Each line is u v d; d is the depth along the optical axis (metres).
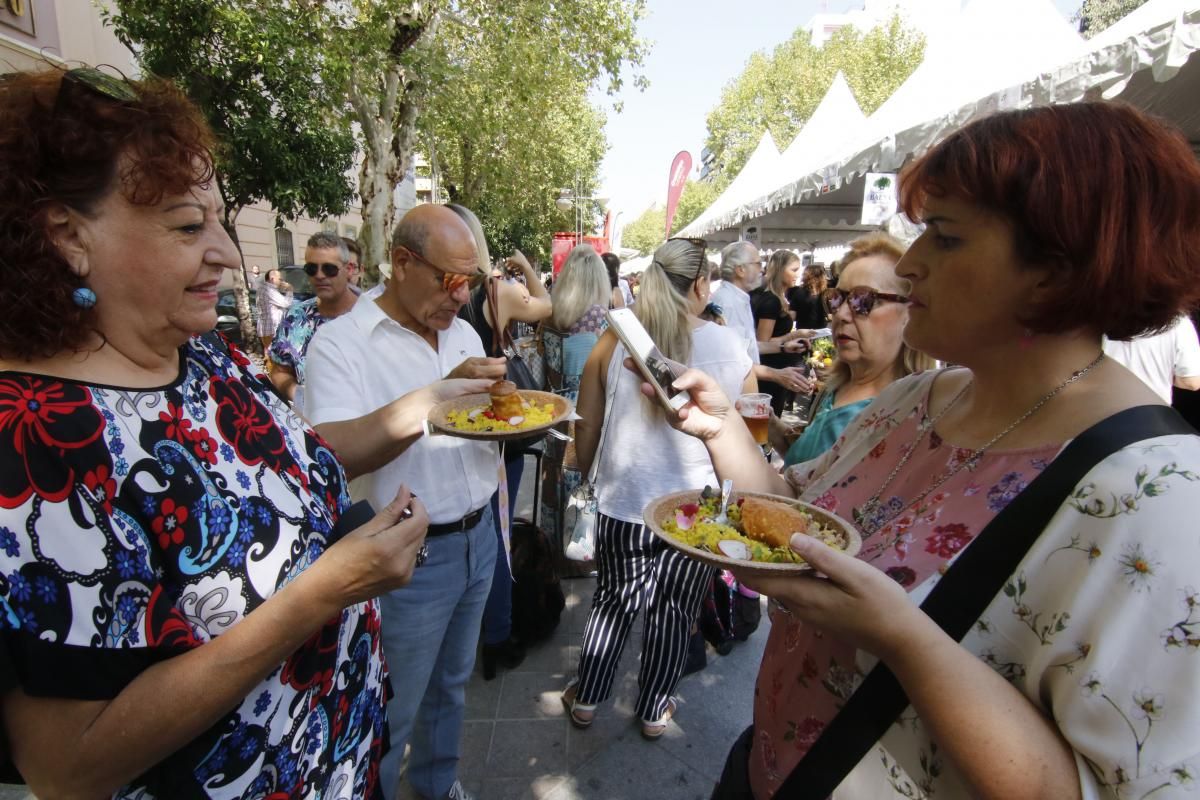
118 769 0.80
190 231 0.92
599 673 2.49
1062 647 0.71
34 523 0.76
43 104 0.81
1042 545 0.76
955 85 4.45
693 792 2.29
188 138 0.91
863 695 0.93
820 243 12.35
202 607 0.91
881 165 5.05
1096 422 0.79
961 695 0.73
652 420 2.35
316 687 1.10
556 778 2.35
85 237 0.85
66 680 0.77
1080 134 0.76
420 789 2.18
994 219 0.82
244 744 0.97
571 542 3.88
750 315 5.06
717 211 12.62
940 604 0.84
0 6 8.10
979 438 0.96
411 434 1.74
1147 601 0.66
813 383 3.67
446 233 1.90
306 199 9.85
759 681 1.28
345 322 1.98
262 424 1.13
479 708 2.70
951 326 0.90
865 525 1.10
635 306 2.43
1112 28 3.29
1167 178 0.73
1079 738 0.69
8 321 0.80
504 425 1.87
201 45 8.11
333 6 9.84
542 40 11.67
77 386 0.85
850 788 0.96
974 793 0.75
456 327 2.28
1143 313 0.78
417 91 11.07
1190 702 0.62
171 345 0.97
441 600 1.99
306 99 9.27
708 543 1.08
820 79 27.69
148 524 0.87
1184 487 0.66
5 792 2.02
